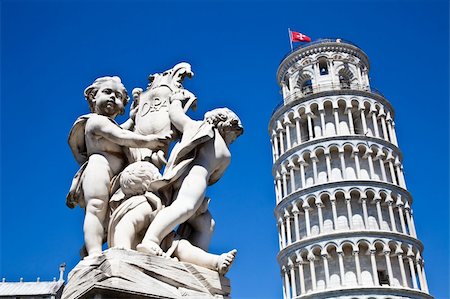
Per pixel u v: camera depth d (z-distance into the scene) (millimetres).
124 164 5062
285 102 68250
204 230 4973
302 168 61406
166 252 4578
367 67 72000
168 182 4695
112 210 4727
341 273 53562
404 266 56656
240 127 5254
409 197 60938
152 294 3898
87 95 5277
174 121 5168
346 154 61469
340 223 56781
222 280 4453
